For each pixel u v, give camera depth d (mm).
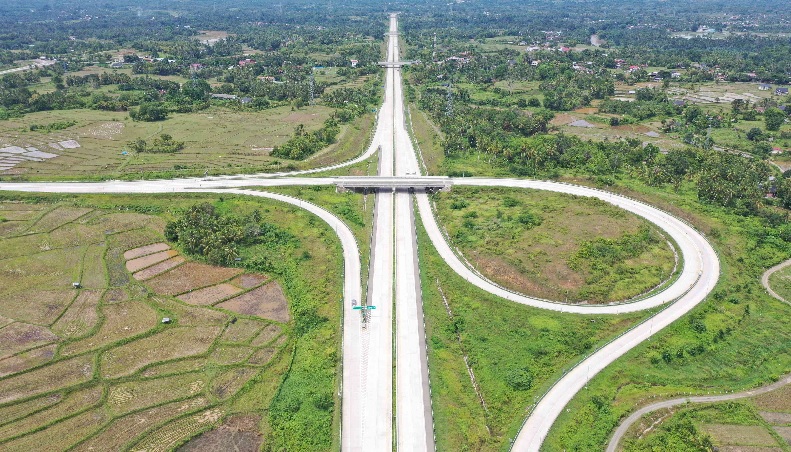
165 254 135000
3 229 146375
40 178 179375
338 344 102875
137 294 117875
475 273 128375
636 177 179750
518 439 81312
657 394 89750
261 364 97938
